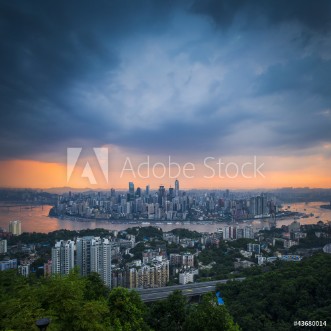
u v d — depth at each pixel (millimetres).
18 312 17625
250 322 46750
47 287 20359
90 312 18953
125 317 28406
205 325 28344
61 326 17844
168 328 31359
